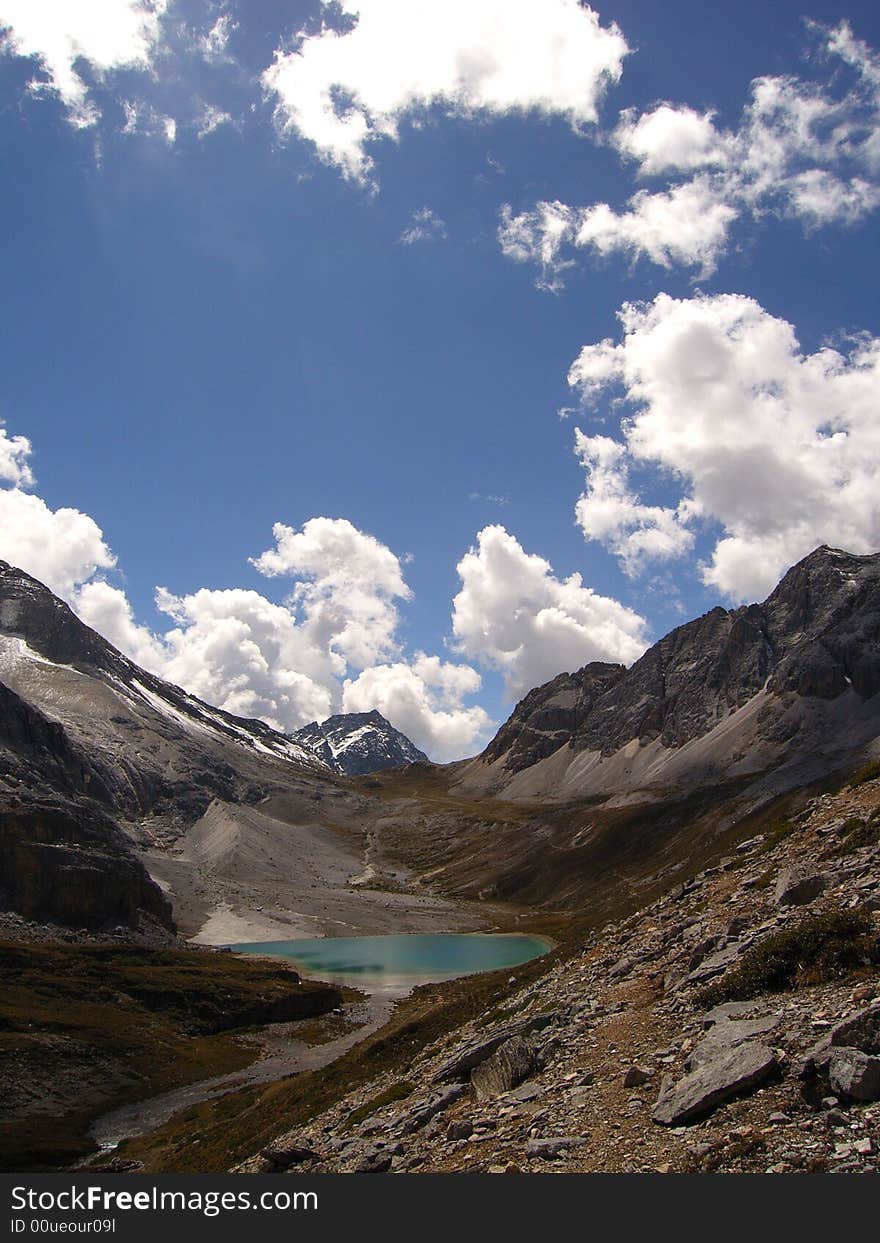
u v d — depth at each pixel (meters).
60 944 127.31
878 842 26.61
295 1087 56.78
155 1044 90.50
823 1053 14.66
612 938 39.34
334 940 196.88
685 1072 17.30
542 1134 17.23
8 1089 72.75
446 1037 40.75
